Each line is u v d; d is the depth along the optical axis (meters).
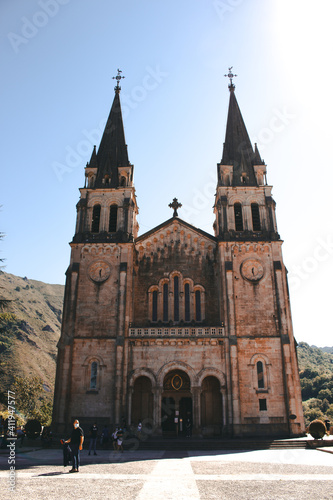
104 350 45.22
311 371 163.38
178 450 35.81
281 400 43.16
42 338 164.25
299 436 41.66
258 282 47.81
